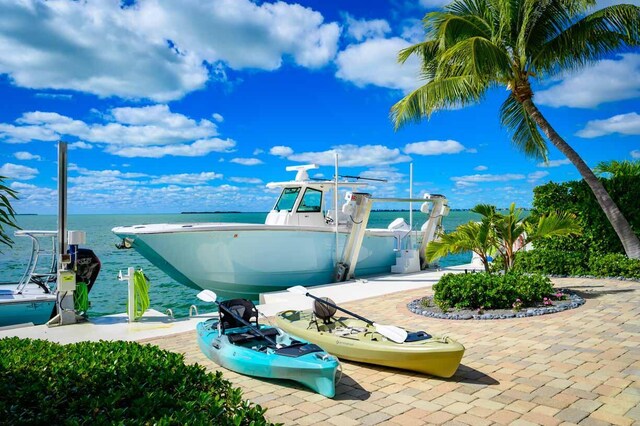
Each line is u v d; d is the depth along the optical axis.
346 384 6.32
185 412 3.71
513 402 5.54
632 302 10.53
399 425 5.05
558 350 7.39
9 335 9.40
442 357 6.22
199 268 14.03
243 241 14.42
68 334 9.51
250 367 6.51
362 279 16.75
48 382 4.52
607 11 13.36
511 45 14.48
